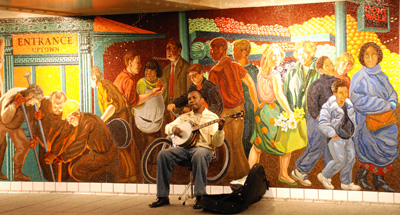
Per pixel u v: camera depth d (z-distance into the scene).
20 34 6.74
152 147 6.50
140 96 6.52
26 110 6.77
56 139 6.72
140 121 6.53
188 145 5.79
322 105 5.95
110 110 6.61
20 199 6.29
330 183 5.94
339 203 5.87
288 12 6.03
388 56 5.69
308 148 6.02
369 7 5.73
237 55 6.23
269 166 6.17
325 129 5.95
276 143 6.13
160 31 6.44
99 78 6.62
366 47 5.77
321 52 5.93
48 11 6.41
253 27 6.16
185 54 6.39
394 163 5.70
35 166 6.77
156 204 5.74
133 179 6.55
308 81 6.00
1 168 6.78
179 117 6.17
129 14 6.51
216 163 6.34
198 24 6.33
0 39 6.75
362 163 5.82
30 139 6.77
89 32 6.61
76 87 6.68
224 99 6.30
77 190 6.69
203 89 6.35
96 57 6.62
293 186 6.08
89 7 6.14
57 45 6.69
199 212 5.44
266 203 5.89
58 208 5.71
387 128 5.72
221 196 5.58
